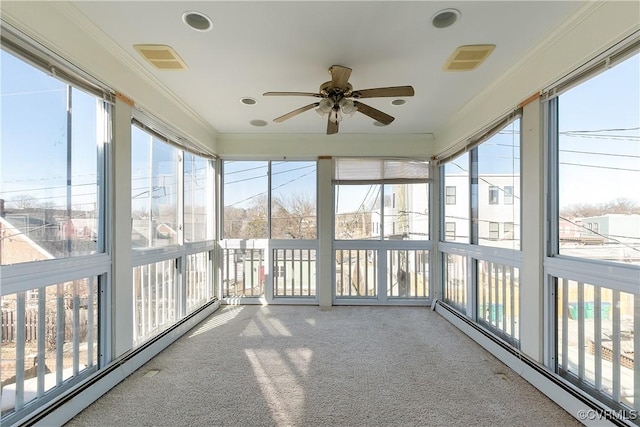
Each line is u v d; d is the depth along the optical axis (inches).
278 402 80.4
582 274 76.2
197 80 107.3
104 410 76.9
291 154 174.2
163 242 123.1
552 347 86.7
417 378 93.0
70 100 77.7
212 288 172.9
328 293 173.9
